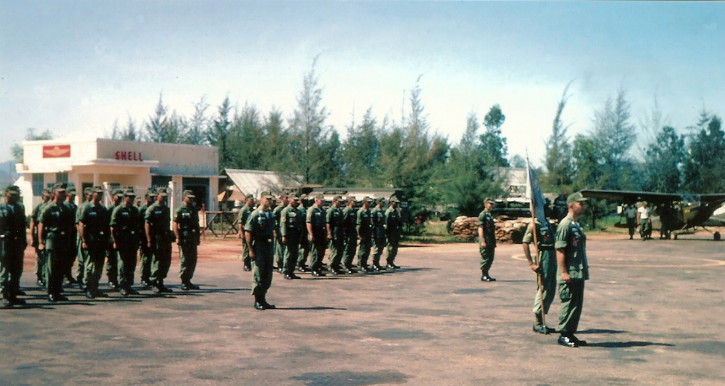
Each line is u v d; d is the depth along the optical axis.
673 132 64.56
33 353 7.77
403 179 35.62
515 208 40.84
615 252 27.44
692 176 63.81
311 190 34.06
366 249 18.81
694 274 18.31
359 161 38.84
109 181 36.38
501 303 12.49
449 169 40.56
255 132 68.31
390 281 16.31
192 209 13.86
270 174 48.88
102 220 12.63
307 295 13.51
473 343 8.63
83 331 9.18
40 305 11.62
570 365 7.40
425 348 8.29
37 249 13.63
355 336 9.05
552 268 9.41
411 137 36.75
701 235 43.53
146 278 13.81
